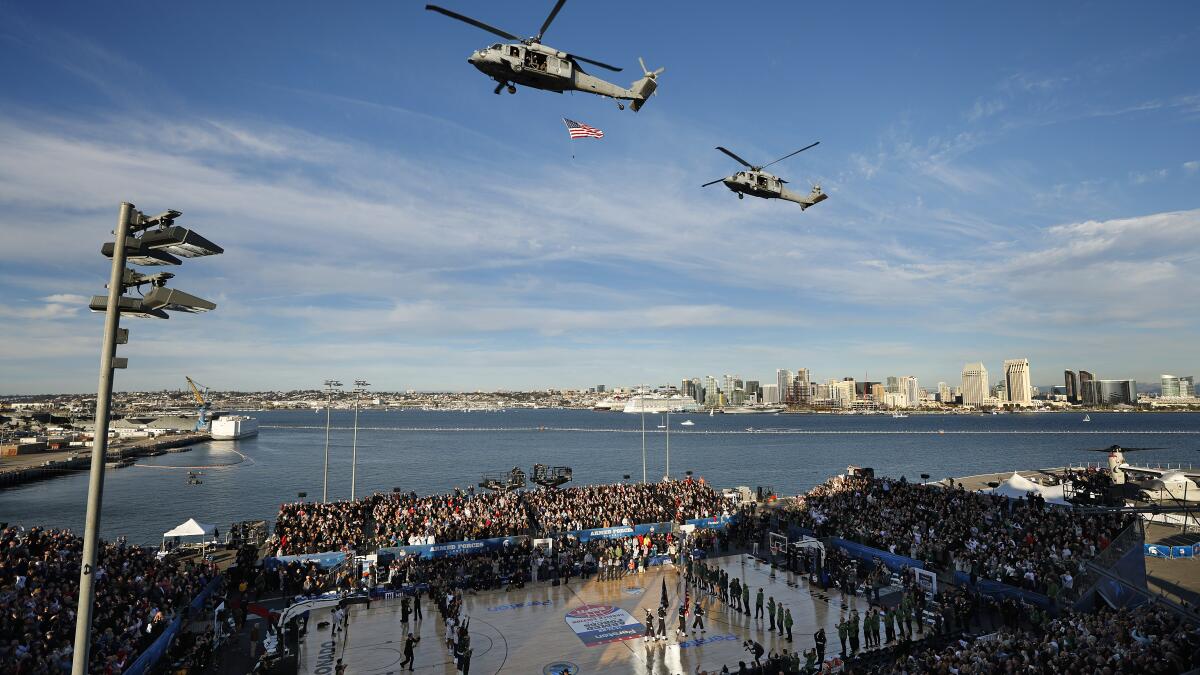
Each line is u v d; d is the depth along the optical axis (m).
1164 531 44.12
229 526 75.94
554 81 24.22
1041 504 49.03
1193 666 19.31
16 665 21.31
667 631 32.72
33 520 80.19
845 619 34.28
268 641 28.42
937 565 40.16
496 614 35.50
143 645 26.80
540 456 166.50
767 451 182.50
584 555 44.94
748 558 46.94
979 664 20.83
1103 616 25.00
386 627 33.72
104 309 11.51
